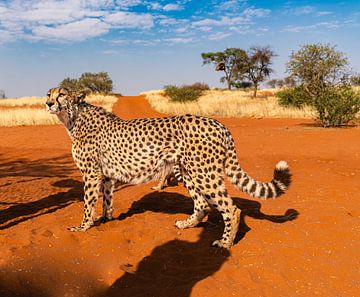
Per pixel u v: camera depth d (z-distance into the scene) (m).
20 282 3.63
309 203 5.61
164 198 6.23
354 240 4.35
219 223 5.08
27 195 6.51
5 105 38.38
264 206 5.63
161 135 4.36
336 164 8.16
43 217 5.34
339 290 3.46
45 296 3.44
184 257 4.10
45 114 21.78
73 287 3.58
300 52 21.02
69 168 8.97
